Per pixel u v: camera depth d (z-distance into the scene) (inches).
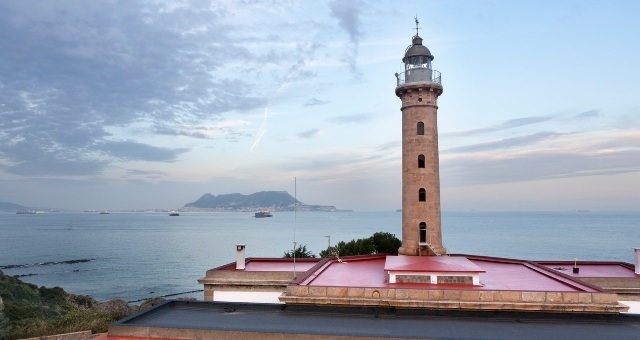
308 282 1178.0
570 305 983.6
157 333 780.0
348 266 1520.7
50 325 1726.1
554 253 5526.6
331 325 843.4
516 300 1019.3
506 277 1305.4
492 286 1158.3
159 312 919.0
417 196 1764.3
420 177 1768.0
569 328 830.5
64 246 7322.8
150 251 6412.4
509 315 898.7
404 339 717.3
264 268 1555.1
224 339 757.3
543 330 818.2
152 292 3683.6
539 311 930.1
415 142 1781.5
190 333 770.2
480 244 6811.0
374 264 1567.4
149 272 4584.2
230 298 1391.5
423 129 1784.0
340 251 2276.1
